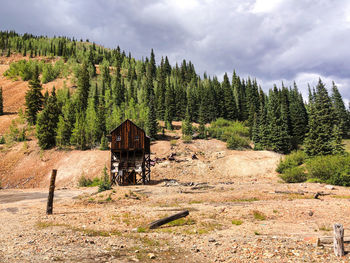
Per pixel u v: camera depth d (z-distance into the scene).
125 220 12.86
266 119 75.31
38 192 29.28
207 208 16.66
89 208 17.64
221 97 104.44
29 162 51.50
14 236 9.14
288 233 9.65
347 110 83.56
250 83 120.50
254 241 8.52
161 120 96.50
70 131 60.91
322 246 7.63
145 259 6.89
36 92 75.81
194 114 101.50
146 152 41.66
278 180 36.88
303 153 50.19
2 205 19.17
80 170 47.19
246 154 56.59
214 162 51.38
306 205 16.75
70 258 6.80
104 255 7.22
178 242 8.91
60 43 197.50
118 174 37.00
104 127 68.69
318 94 73.12
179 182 38.28
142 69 163.50
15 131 64.69
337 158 31.78
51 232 9.91
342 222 11.75
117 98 102.75
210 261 6.73
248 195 22.64
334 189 25.53
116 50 197.88
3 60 165.50
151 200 21.52
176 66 174.50
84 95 93.19
